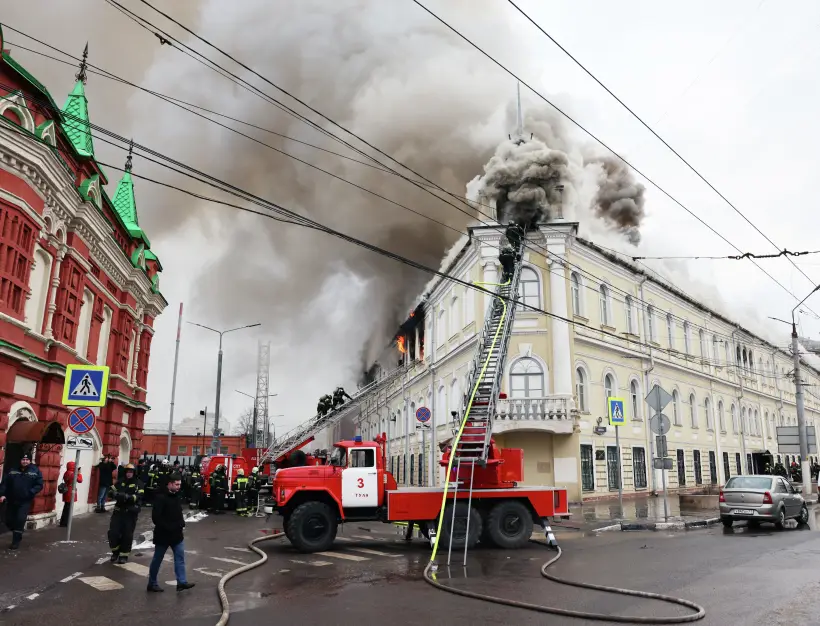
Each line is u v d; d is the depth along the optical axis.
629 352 31.53
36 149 14.25
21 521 12.24
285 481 13.58
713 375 41.53
